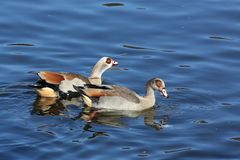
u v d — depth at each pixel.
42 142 19.50
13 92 23.23
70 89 23.55
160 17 29.11
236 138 20.41
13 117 21.31
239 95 23.42
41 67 25.41
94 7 29.73
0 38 27.27
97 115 22.03
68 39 27.36
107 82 24.66
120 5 30.06
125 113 22.36
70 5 29.83
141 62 25.91
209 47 26.94
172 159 18.95
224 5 30.14
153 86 22.91
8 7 29.48
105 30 28.08
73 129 20.58
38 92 23.16
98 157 18.80
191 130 20.86
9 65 25.38
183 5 30.16
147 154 19.14
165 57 26.22
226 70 25.27
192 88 23.95
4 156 18.61
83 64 25.86
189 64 25.75
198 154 19.36
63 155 18.83
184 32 28.02
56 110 22.22
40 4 29.83
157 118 21.88
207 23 28.67
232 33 28.00
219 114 22.00
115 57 26.27
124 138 20.06
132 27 28.33
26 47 26.70
